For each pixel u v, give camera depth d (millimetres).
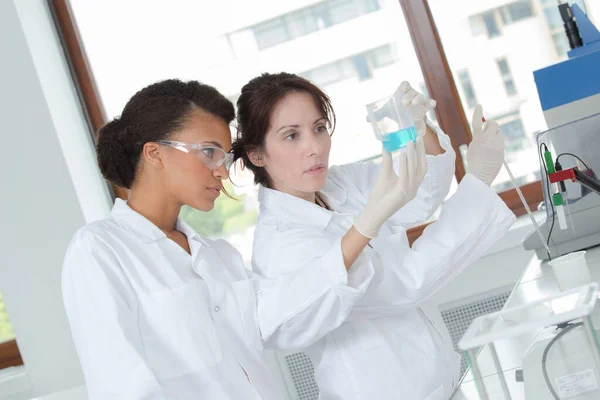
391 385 1636
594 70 2418
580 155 2215
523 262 3186
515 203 3430
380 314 1638
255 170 1821
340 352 1669
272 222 1770
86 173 3541
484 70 3404
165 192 1610
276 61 3582
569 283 1799
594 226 2209
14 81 3381
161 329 1502
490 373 1237
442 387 1667
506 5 3355
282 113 1658
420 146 1471
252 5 3576
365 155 3523
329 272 1480
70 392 2961
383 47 3473
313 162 1674
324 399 1736
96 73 3697
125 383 1398
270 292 1568
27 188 3385
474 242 1613
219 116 1603
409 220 1957
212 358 1507
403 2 3424
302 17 3539
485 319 1318
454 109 3430
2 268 3400
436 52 3414
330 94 3541
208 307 1565
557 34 3314
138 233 1578
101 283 1455
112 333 1426
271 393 1635
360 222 1473
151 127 1542
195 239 1667
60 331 3383
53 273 3375
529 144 3395
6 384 3477
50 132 3375
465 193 1634
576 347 1194
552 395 1205
